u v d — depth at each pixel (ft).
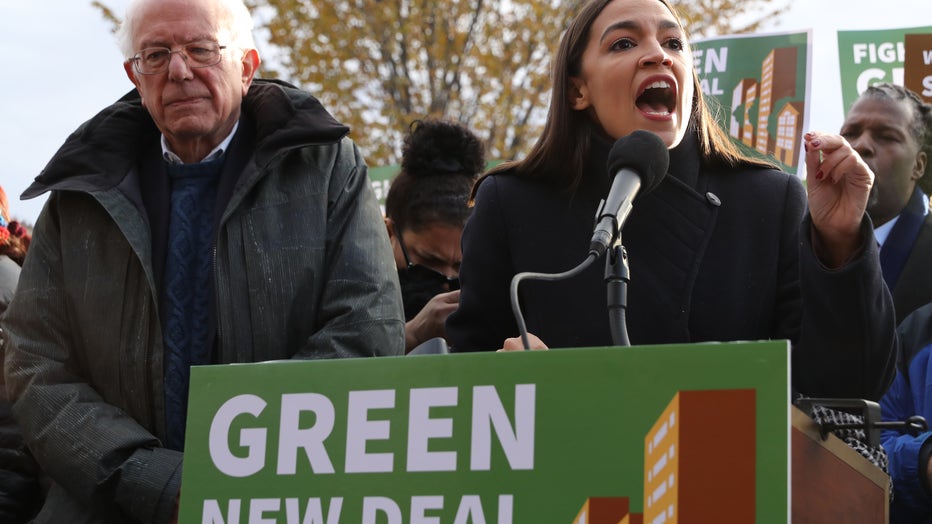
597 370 5.83
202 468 6.41
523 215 10.25
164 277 11.00
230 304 10.71
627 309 9.66
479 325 10.34
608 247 7.45
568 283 9.86
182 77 11.15
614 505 5.70
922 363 12.23
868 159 13.93
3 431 12.15
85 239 11.12
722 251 9.78
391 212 14.52
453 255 14.20
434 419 6.06
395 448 6.10
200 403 6.49
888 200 13.93
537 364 5.93
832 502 6.81
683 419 5.66
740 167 10.25
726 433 5.58
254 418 6.38
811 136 8.38
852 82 16.17
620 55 9.93
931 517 11.07
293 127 11.27
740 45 16.46
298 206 11.07
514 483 5.87
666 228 9.78
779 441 5.50
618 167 7.93
